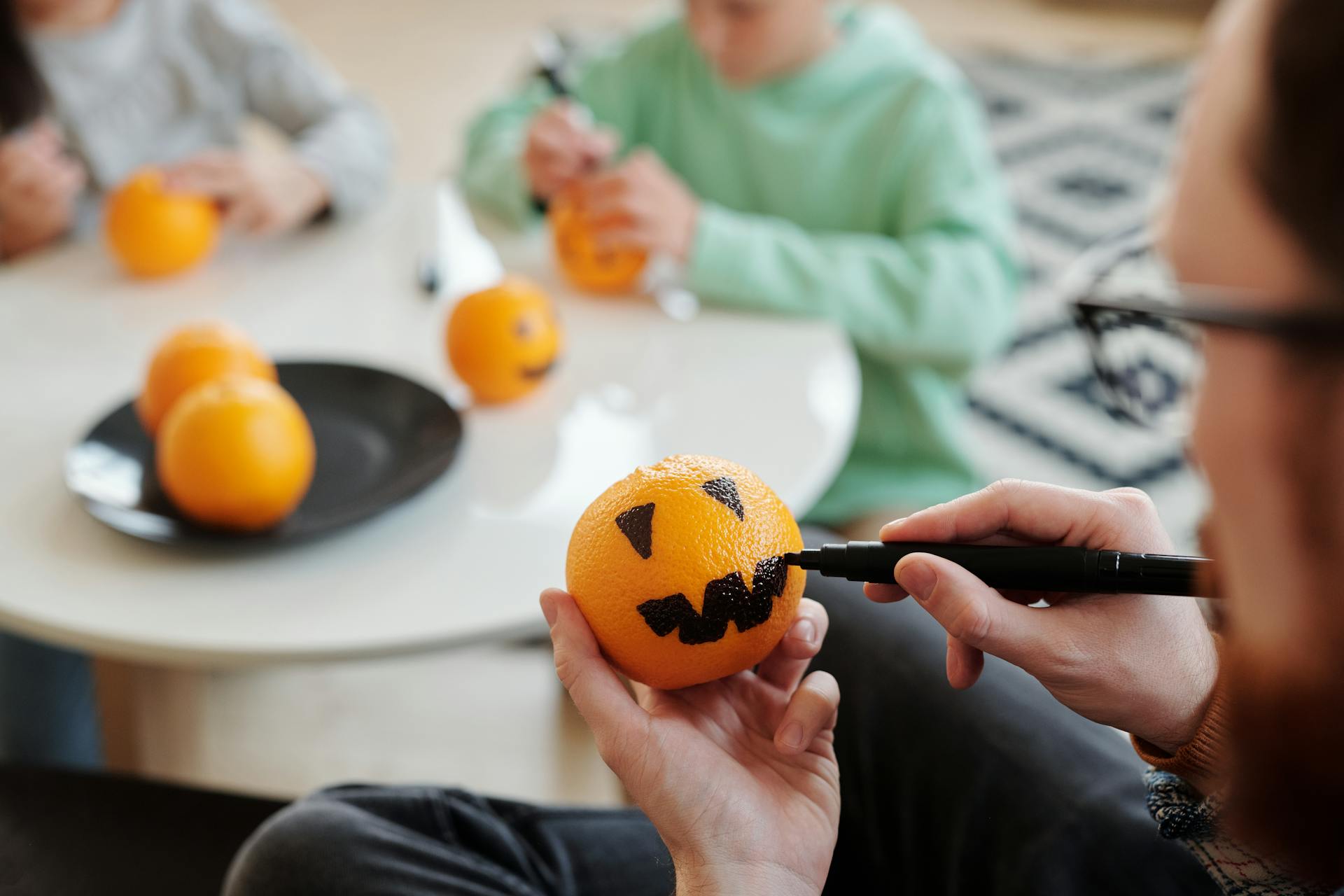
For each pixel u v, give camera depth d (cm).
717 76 149
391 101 365
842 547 50
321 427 100
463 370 101
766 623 50
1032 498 50
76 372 109
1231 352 27
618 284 125
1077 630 48
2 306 121
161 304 122
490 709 160
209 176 128
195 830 85
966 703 69
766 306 122
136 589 83
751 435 100
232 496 82
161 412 94
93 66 154
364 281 128
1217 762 51
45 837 84
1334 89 24
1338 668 28
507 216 143
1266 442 27
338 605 81
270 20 169
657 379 109
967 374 133
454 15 447
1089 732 68
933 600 46
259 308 122
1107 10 461
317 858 66
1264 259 26
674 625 49
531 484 94
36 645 120
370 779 147
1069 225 290
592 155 136
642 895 71
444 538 88
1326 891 50
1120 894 62
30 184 134
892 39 145
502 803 76
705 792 50
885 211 144
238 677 163
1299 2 24
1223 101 27
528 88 166
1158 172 320
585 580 51
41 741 124
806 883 51
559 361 111
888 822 70
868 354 137
